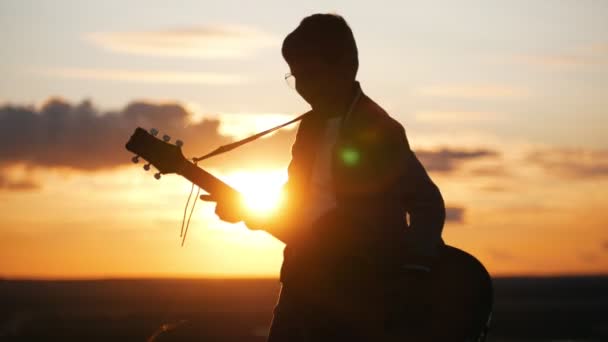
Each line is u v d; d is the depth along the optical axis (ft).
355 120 12.96
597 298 462.60
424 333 13.24
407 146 12.98
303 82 13.09
